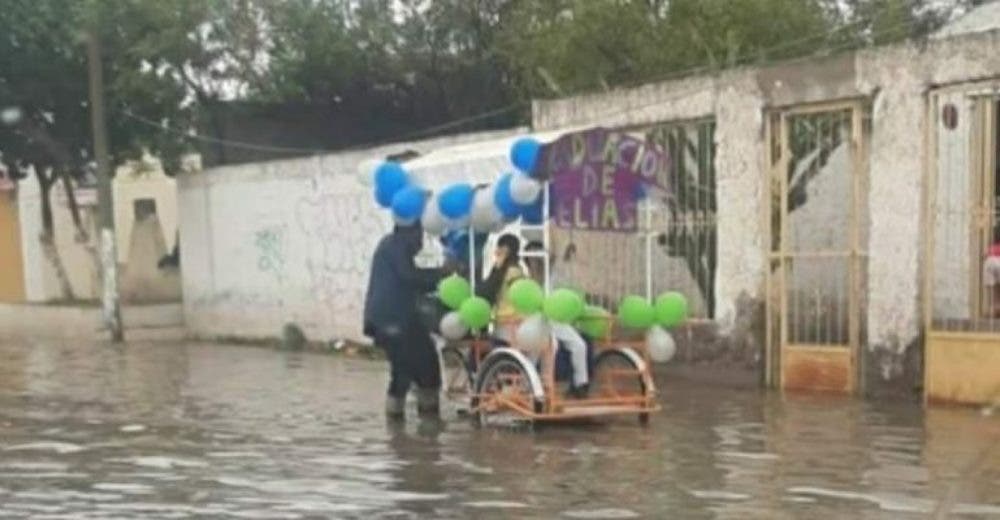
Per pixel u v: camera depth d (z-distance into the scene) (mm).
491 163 11719
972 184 13164
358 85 29062
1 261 35188
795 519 8008
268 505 8539
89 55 25078
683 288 15445
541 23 23594
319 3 28047
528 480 9281
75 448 10953
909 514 8133
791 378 14312
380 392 15016
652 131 15812
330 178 21250
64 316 27672
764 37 20266
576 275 13562
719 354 15047
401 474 9555
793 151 14352
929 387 12969
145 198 34000
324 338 21750
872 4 22609
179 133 27781
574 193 11531
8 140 28031
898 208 13289
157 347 23094
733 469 9648
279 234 22719
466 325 11898
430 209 12000
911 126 13148
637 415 12250
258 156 28906
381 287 12234
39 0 25500
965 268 13109
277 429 11953
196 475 9625
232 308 24203
